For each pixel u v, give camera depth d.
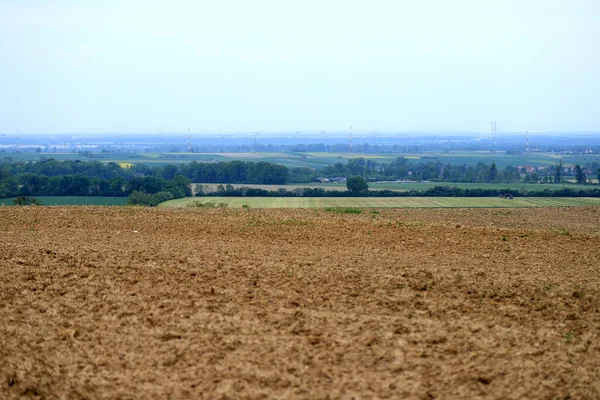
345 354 19.80
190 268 29.50
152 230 40.34
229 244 35.75
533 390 17.67
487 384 18.02
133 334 21.41
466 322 22.69
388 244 36.72
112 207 53.34
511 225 51.47
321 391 17.55
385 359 19.52
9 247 33.88
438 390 17.64
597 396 17.30
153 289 26.17
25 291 25.95
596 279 29.36
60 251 32.84
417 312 23.64
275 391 17.56
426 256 33.47
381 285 26.81
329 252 33.81
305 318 22.80
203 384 17.94
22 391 17.55
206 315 23.06
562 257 34.47
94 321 22.67
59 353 20.00
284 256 32.38
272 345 20.39
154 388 17.75
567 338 21.38
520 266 31.72
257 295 25.41
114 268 29.44
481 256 33.97
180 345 20.48
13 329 21.92
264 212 53.34
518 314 23.70
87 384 18.00
